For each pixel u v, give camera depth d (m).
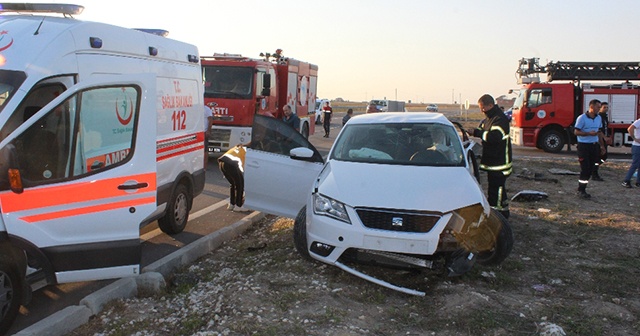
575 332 4.04
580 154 9.66
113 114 4.52
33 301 4.77
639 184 11.24
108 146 4.51
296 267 5.39
